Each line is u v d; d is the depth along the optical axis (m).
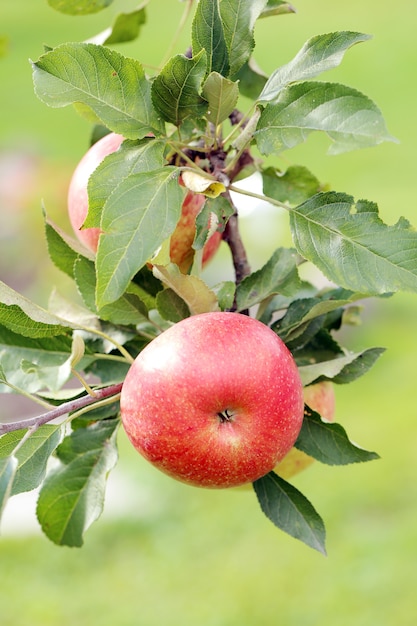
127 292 2.54
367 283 2.15
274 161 9.18
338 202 2.22
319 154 17.48
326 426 2.47
